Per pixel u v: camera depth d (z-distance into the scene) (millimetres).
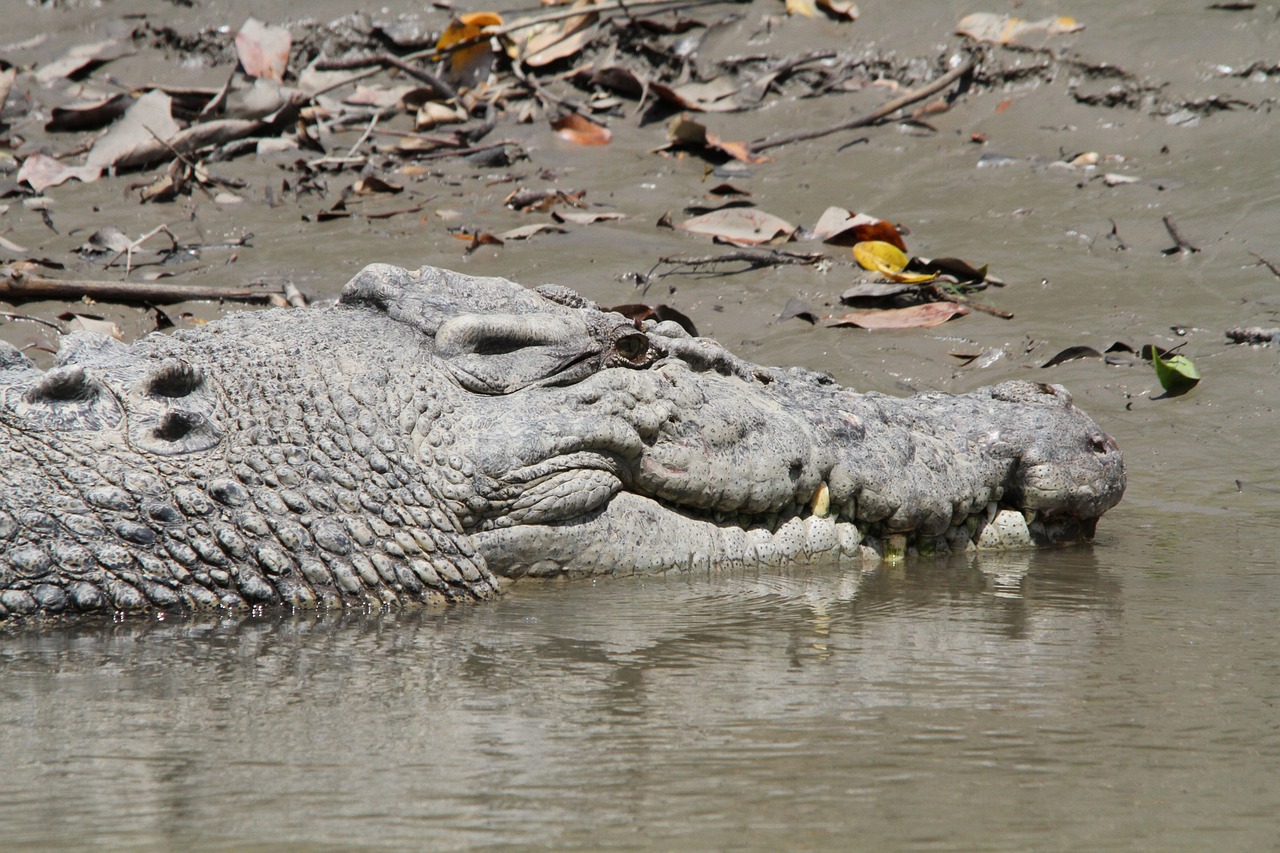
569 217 29266
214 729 9797
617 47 37531
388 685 10867
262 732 9734
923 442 16516
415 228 28875
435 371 14234
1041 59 34594
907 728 9938
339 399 13742
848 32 37219
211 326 14906
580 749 9430
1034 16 36125
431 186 31297
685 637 12438
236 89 36688
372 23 38625
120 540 12820
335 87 35500
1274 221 28094
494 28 37094
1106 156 31516
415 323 14719
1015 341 24953
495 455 13781
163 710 10219
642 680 11062
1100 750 9523
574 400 14312
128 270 26125
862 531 16109
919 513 16016
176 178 30500
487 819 8227
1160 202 29406
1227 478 21078
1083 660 11852
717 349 15891
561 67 37500
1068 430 17188
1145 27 34875
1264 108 31922
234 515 13086
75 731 9734
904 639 12547
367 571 13219
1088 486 17000
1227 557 16625
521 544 13898
